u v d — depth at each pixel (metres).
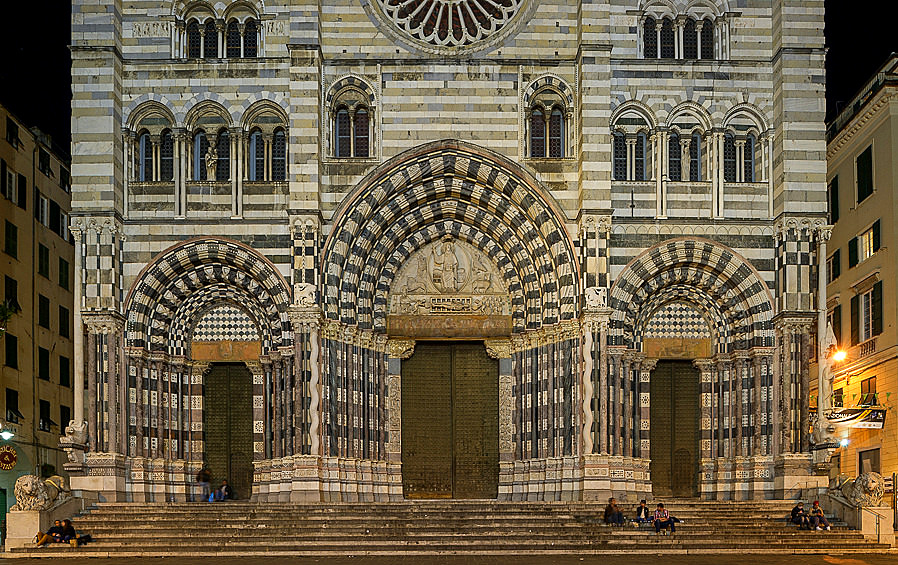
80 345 48.94
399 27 52.31
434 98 51.69
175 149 51.06
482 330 53.12
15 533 41.81
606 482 48.34
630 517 45.16
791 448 48.84
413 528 42.69
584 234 49.81
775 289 50.78
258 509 45.09
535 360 52.00
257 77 51.44
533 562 37.22
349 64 51.69
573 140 51.66
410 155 51.28
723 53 52.31
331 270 50.81
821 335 49.50
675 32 52.69
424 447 53.41
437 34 52.22
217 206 50.97
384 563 37.12
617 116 51.88
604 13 50.81
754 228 51.31
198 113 51.62
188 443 51.69
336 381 50.66
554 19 52.34
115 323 49.12
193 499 51.34
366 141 52.19
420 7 52.41
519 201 51.59
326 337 50.25
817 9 50.84
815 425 48.91
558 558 38.69
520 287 53.00
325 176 51.28
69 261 65.44
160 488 50.19
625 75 51.84
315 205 49.91
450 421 53.62
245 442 52.31
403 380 53.81
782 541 42.03
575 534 42.09
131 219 50.72
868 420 48.84
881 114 52.16
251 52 52.22
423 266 53.50
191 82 51.41
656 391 53.09
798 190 50.19
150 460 50.19
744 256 51.06
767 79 52.03
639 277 50.88
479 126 51.62
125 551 40.59
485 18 52.44
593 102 50.38
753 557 39.44
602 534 42.16
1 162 54.47
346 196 51.16
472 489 53.06
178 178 50.94
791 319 49.56
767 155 51.72
